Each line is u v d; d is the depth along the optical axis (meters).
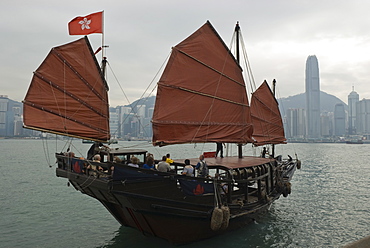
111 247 10.66
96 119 12.65
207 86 13.52
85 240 11.45
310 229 13.10
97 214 15.14
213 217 9.39
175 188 9.48
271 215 15.28
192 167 10.75
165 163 10.05
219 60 14.16
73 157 10.66
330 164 46.12
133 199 8.95
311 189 23.09
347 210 16.53
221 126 14.06
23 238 11.70
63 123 11.47
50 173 30.59
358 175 31.73
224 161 13.22
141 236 11.68
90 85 12.50
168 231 9.98
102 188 8.85
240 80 15.27
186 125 12.63
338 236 12.30
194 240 10.72
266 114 24.81
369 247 5.13
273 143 25.75
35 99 10.77
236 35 16.86
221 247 10.62
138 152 11.64
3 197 18.81
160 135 11.76
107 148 11.92
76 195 19.72
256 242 11.27
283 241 11.52
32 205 16.91
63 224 13.49
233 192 12.72
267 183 13.30
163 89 11.96
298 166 23.89
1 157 52.34
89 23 13.12
